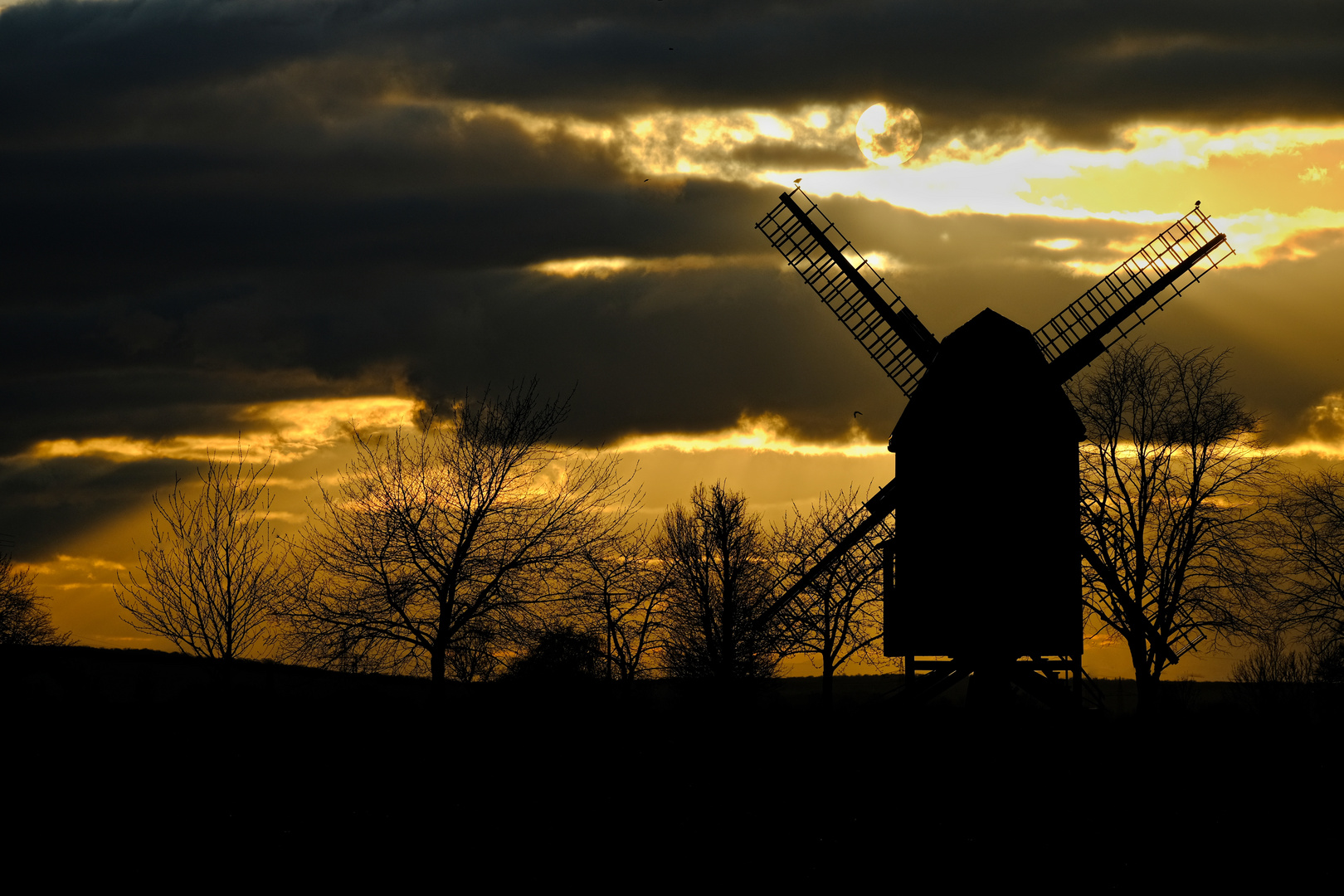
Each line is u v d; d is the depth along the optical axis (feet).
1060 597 142.31
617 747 154.92
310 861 92.73
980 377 144.56
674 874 89.51
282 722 176.65
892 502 167.53
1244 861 93.86
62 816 109.50
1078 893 85.10
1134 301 176.24
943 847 97.96
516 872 89.81
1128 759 141.28
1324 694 177.58
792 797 119.55
